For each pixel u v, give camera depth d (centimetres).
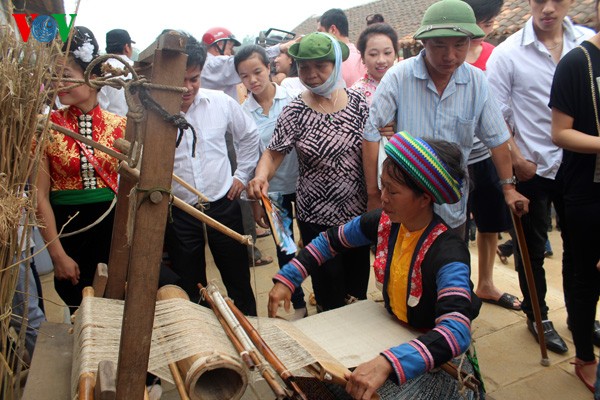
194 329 128
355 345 151
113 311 145
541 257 273
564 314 309
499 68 275
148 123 99
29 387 136
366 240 177
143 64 120
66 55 122
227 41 466
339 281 251
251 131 297
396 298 159
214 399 116
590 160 214
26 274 142
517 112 275
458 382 149
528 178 263
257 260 418
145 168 100
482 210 305
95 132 219
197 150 268
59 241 217
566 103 213
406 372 129
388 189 151
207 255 445
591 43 210
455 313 136
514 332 292
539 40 267
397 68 236
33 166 132
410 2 1420
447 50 209
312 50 234
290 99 342
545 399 236
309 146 250
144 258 102
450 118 232
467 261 148
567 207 226
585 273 227
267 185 245
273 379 115
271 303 175
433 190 145
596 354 262
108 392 101
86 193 221
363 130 251
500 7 309
